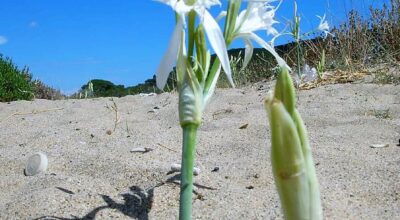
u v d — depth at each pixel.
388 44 1.97
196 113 0.33
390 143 0.80
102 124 1.12
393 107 1.12
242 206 0.55
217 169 0.70
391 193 0.57
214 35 0.31
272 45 0.38
